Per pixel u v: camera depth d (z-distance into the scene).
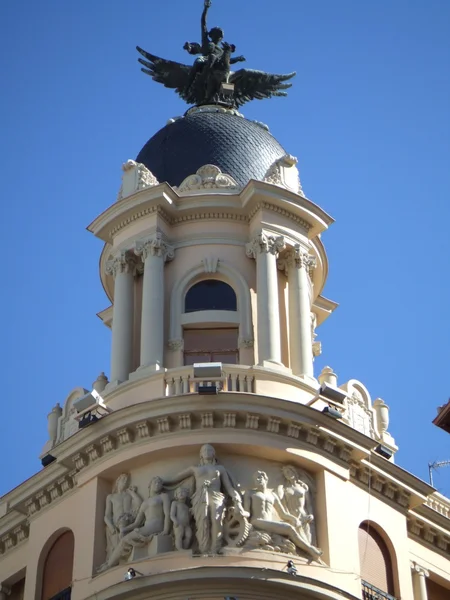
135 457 52.97
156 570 50.19
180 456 52.88
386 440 57.69
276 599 49.59
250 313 57.84
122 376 56.75
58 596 53.12
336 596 50.38
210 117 64.75
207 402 52.75
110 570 51.19
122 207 59.84
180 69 67.81
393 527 55.38
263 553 50.56
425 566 57.19
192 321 57.62
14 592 57.28
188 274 58.69
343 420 55.78
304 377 56.62
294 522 51.88
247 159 62.81
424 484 56.38
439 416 52.84
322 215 60.47
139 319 58.47
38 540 55.19
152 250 58.69
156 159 63.44
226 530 51.03
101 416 54.06
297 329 57.78
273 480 52.69
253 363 56.81
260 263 58.44
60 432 58.16
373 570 53.97
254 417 52.81
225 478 51.88
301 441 53.41
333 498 53.34
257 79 68.12
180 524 51.00
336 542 52.41
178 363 56.81
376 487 55.53
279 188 59.56
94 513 53.03
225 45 68.25
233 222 59.91
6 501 57.72
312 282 61.72
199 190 60.59
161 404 52.84
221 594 49.34
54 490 55.41
